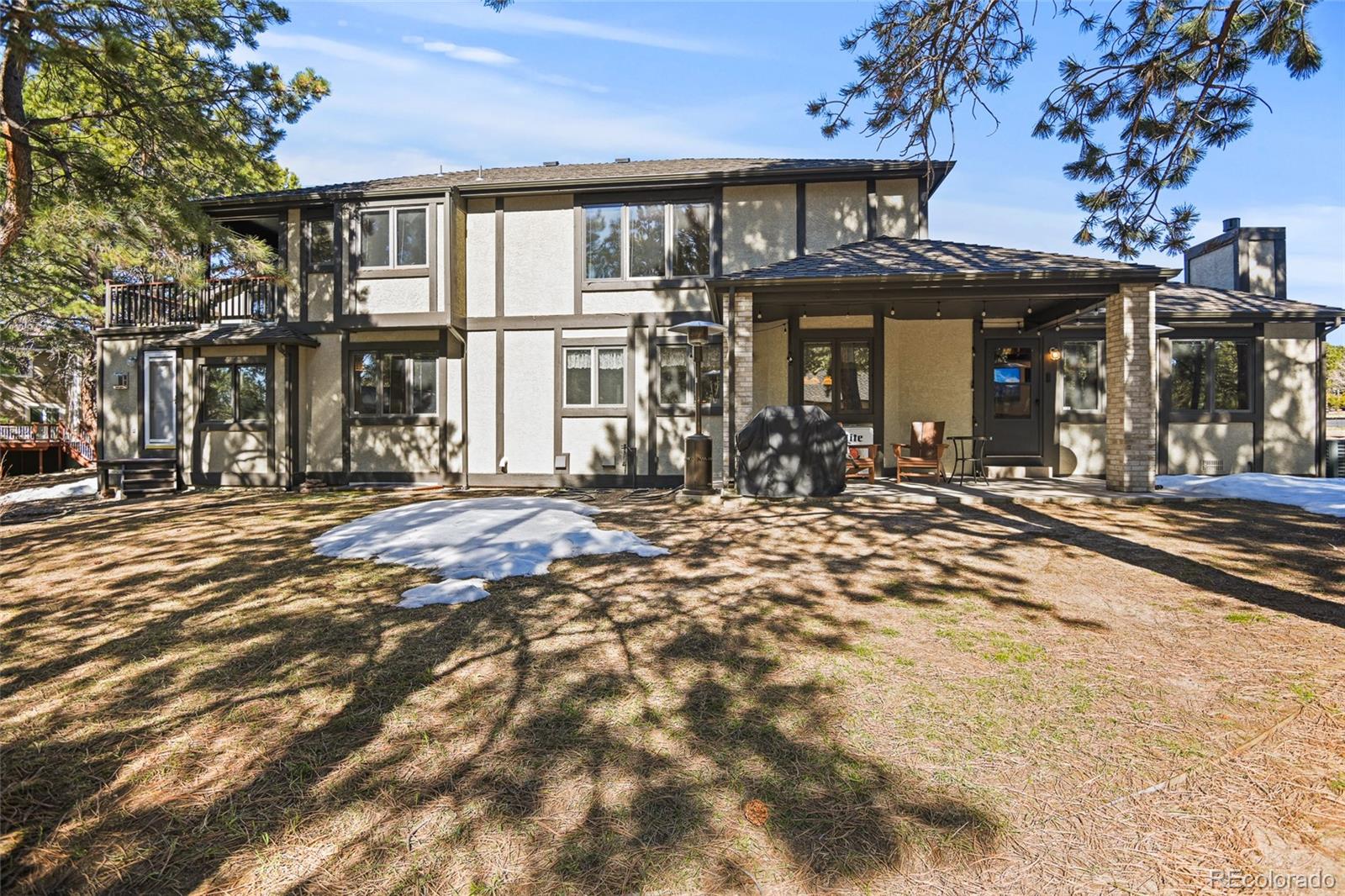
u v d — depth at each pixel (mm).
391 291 12320
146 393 14195
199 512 9289
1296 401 12328
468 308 12727
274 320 13359
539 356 12578
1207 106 6500
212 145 9375
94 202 8805
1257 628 4078
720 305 10688
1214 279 14641
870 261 9789
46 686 3393
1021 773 2551
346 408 12688
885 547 6250
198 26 8867
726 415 9664
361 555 6117
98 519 8852
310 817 2303
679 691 3297
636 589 4996
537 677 3465
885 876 2004
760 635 4059
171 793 2441
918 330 12141
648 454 12328
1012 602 4652
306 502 10273
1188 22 5934
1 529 8133
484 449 12680
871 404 11633
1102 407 12133
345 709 3123
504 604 4641
